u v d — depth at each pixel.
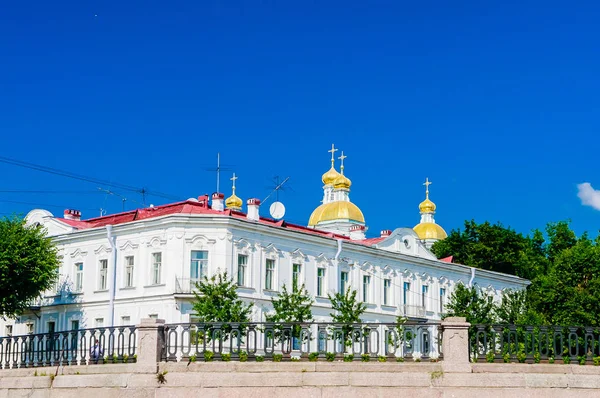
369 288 66.81
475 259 90.19
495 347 23.92
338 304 56.34
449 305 55.72
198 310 48.53
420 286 72.62
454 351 22.88
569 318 58.16
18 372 25.88
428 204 108.38
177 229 54.97
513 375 22.61
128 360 24.47
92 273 58.91
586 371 23.31
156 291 55.06
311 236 61.72
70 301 59.50
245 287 56.09
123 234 57.88
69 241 60.69
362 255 66.44
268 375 22.66
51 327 60.47
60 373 24.86
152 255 56.00
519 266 90.31
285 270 59.75
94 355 25.92
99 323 57.69
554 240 93.62
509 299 60.69
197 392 22.69
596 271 59.31
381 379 22.52
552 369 23.19
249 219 57.53
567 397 22.59
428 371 22.77
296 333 25.20
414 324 24.09
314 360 23.97
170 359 23.69
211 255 55.00
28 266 52.78
